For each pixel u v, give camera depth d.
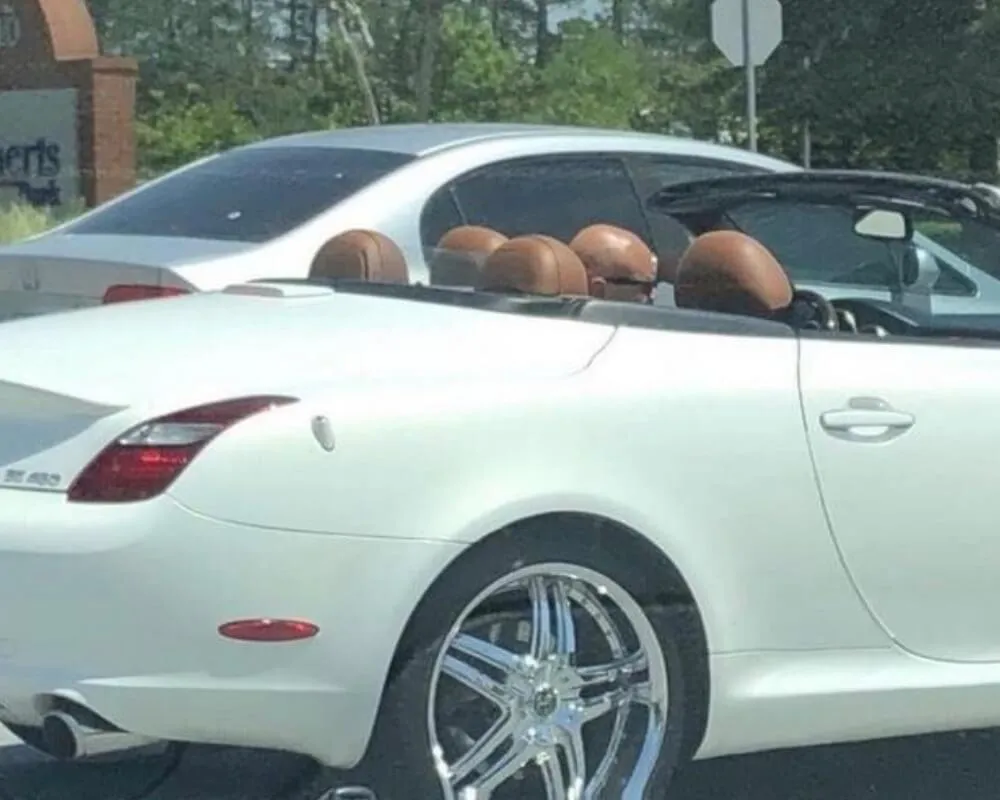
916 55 37.34
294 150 9.27
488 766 4.82
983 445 5.32
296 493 4.52
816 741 5.23
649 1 45.09
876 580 5.20
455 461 4.66
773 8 14.99
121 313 5.31
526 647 4.84
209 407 4.55
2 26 29.81
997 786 6.05
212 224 8.68
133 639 4.48
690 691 5.00
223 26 45.72
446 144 8.95
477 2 47.88
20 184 29.72
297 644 4.50
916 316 6.29
